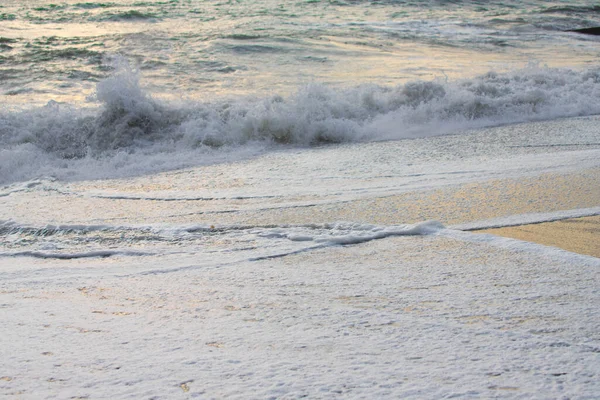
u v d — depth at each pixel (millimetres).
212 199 7078
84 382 2641
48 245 5508
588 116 11484
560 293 3877
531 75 13984
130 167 8977
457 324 3373
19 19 25797
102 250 5227
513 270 4336
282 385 2617
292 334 3219
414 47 19938
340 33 21938
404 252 4840
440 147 9406
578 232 5320
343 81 14711
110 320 3461
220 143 10297
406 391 2574
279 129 10492
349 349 3018
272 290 4027
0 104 12234
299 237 5309
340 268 4500
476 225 5578
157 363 2840
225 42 19359
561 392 2578
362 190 7105
